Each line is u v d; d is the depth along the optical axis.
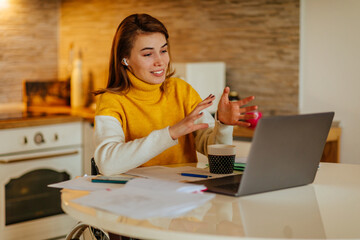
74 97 4.11
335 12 2.98
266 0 3.25
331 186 1.61
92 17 4.25
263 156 1.44
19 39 4.24
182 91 2.13
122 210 1.28
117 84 2.04
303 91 3.15
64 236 3.53
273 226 1.21
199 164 1.96
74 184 1.59
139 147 1.68
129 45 1.93
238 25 3.40
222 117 1.86
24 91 4.04
